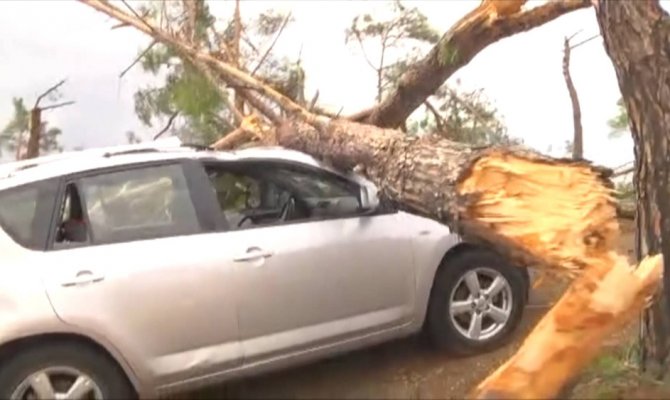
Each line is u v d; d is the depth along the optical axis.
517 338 4.96
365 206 4.71
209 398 4.34
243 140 7.30
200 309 4.07
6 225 3.94
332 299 4.45
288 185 4.67
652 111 3.97
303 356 4.38
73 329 3.81
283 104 6.05
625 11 3.97
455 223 3.97
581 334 3.32
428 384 4.31
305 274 4.36
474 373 4.49
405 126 7.40
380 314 4.63
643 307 3.42
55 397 3.82
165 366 4.00
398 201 4.45
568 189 3.71
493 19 6.25
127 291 3.94
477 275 4.98
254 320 4.21
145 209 4.19
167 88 7.16
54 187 4.06
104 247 4.02
